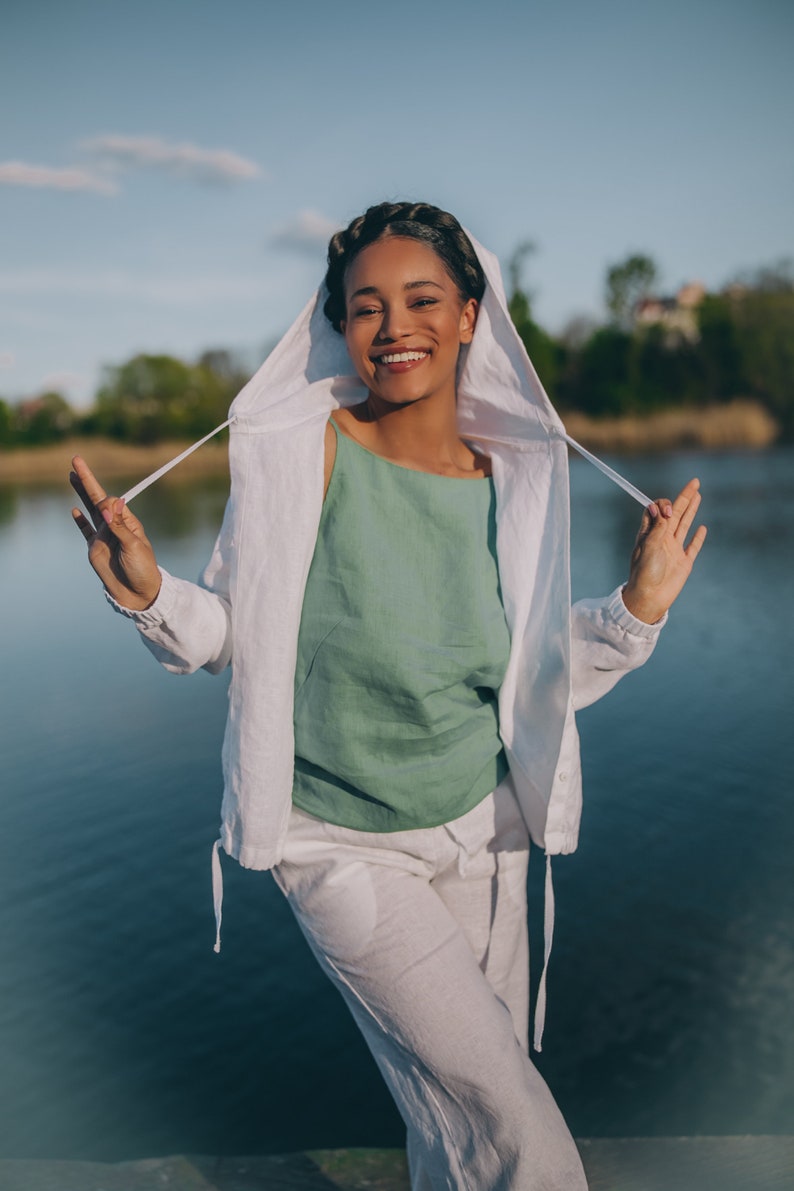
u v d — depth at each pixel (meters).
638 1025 4.05
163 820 6.58
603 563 14.68
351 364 1.74
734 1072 3.62
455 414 1.80
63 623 12.93
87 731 8.48
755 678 8.91
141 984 4.59
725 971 4.33
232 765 1.54
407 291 1.58
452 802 1.57
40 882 5.71
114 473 44.53
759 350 44.62
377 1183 2.14
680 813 6.18
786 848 5.56
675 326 46.56
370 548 1.55
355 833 1.56
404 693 1.52
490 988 1.51
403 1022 1.47
